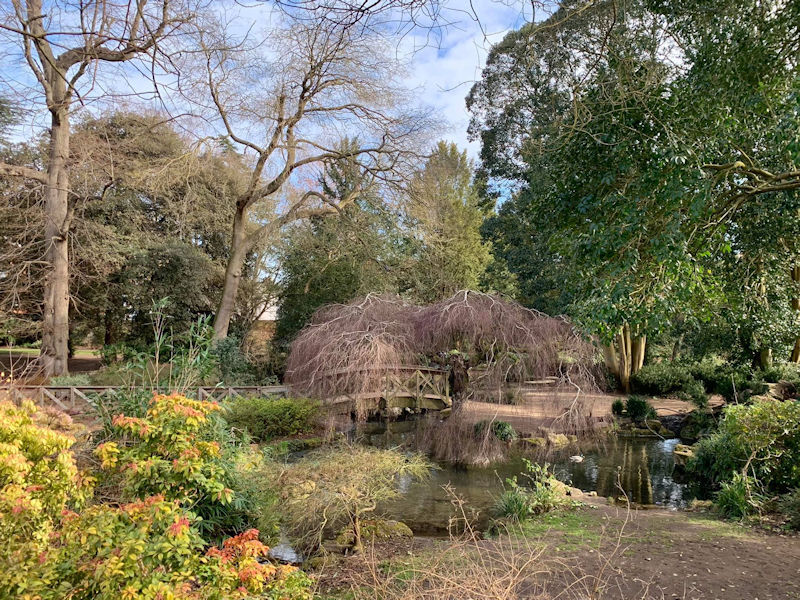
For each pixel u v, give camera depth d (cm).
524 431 1202
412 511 694
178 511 276
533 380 1157
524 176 2112
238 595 230
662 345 2123
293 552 548
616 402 1454
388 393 1236
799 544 503
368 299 1267
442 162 2053
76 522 246
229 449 545
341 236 1878
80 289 1869
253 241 1800
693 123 555
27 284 1448
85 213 1794
